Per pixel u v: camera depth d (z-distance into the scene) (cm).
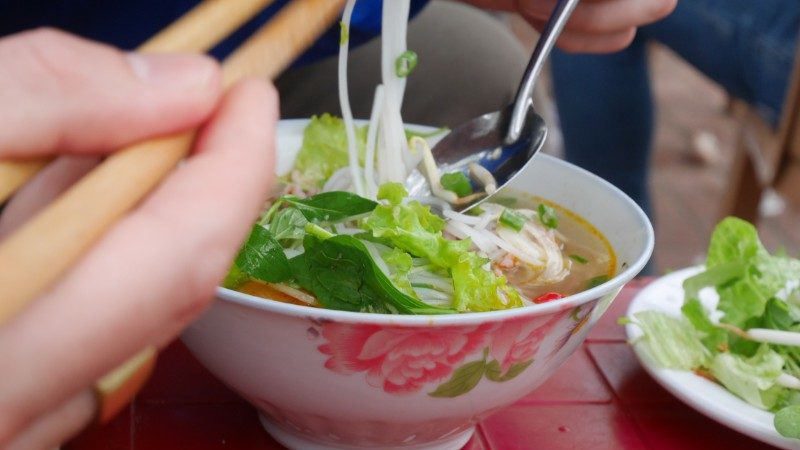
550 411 61
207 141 40
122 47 77
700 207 204
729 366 61
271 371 52
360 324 49
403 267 55
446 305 56
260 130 40
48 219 38
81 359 37
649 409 62
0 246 37
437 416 53
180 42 43
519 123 68
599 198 65
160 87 39
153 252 37
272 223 58
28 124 38
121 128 39
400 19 66
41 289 37
